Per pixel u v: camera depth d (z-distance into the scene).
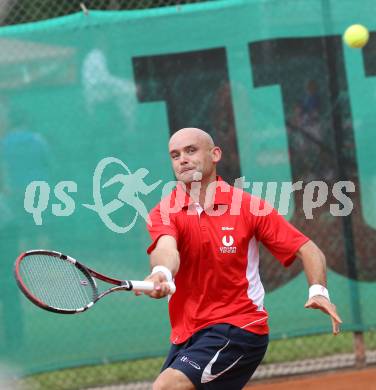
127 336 19.50
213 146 13.27
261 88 19.75
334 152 19.91
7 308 19.28
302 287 19.78
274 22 19.75
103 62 19.53
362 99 19.94
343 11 19.88
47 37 19.47
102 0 23.09
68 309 11.20
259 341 12.71
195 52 19.70
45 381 19.97
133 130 19.59
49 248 19.41
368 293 19.89
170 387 12.13
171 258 11.88
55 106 19.48
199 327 12.67
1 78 19.38
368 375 19.62
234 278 12.66
